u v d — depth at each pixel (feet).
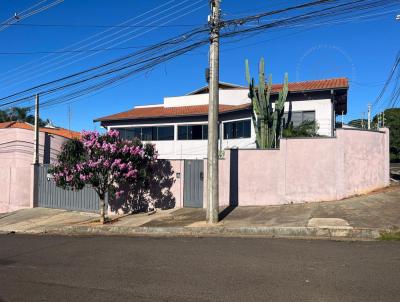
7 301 23.09
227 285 24.06
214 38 46.75
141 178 60.13
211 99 47.06
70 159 57.62
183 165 63.46
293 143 57.00
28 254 37.76
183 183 63.36
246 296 21.94
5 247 42.91
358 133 56.85
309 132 69.36
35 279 27.76
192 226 46.75
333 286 22.94
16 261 34.58
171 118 109.50
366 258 29.25
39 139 89.10
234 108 94.02
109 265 30.86
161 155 110.52
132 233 49.70
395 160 212.43
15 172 85.05
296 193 56.49
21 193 84.38
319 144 56.03
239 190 58.95
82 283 26.09
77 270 29.81
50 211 76.33
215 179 47.39
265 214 50.80
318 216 46.26
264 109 66.85
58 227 58.54
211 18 46.73
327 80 88.38
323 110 79.92
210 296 22.22
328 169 55.52
